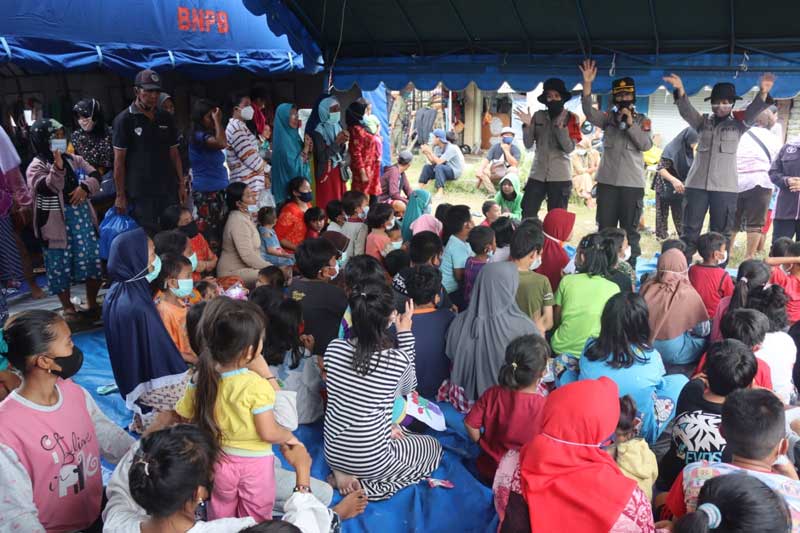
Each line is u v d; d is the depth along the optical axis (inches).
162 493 80.2
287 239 278.4
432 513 133.1
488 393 137.4
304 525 97.9
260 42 308.5
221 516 110.7
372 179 355.6
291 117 310.8
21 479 96.7
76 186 236.4
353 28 304.7
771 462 96.0
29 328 97.0
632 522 91.5
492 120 714.2
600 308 167.8
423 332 171.8
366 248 243.8
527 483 97.3
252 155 289.7
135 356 148.9
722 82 248.1
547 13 260.1
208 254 239.9
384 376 130.3
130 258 148.8
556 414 96.4
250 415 105.8
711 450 120.0
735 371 120.4
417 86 305.9
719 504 74.0
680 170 353.4
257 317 105.9
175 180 258.8
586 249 177.2
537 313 176.9
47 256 234.5
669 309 185.5
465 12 274.1
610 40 264.2
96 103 286.8
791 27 231.8
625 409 117.1
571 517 93.8
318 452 157.0
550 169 284.7
